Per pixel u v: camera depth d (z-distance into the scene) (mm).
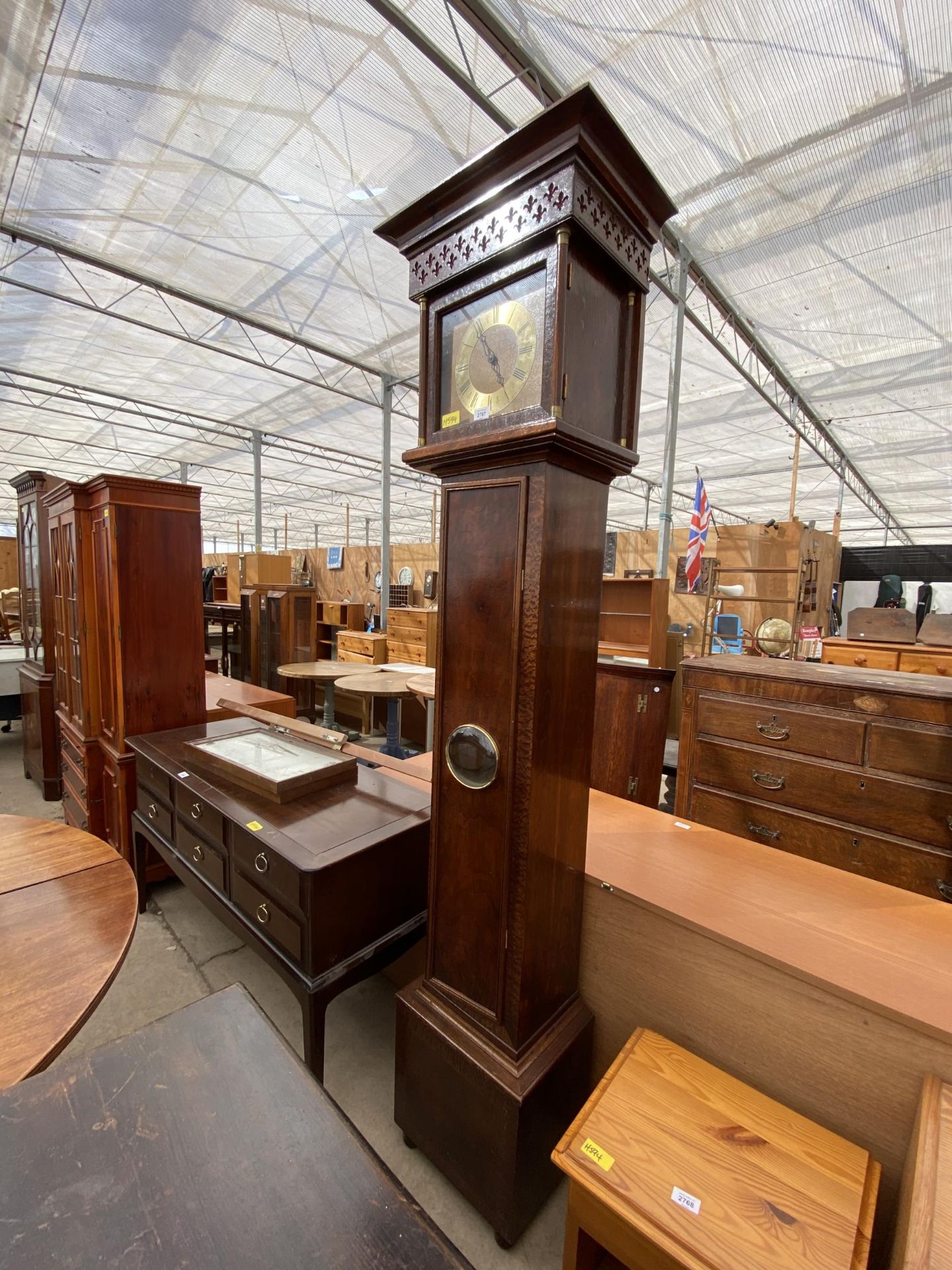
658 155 3135
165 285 4781
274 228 4008
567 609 996
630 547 6355
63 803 2846
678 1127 866
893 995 873
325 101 2963
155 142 3252
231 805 1537
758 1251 691
